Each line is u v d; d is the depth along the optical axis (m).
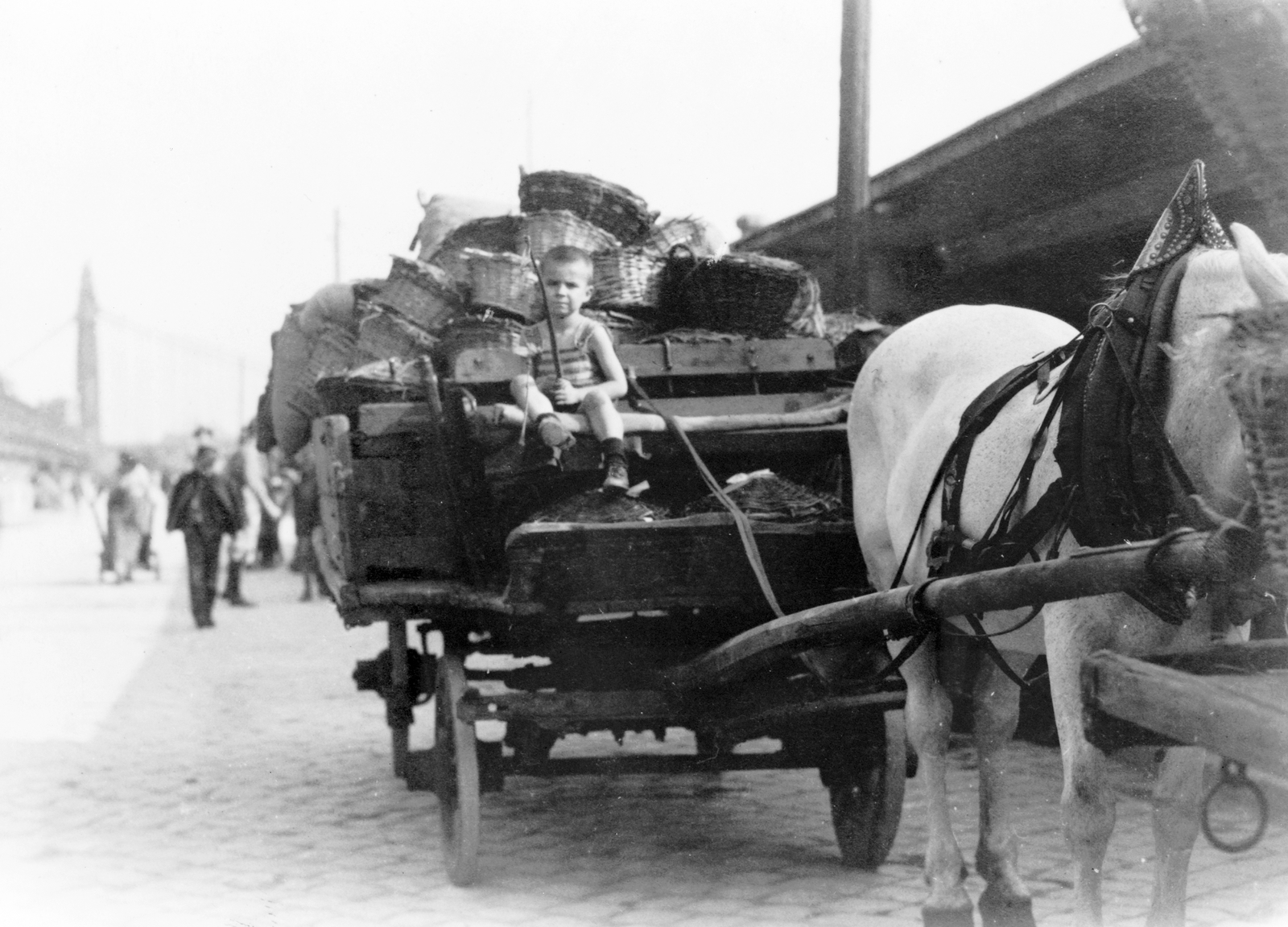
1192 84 2.70
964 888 4.55
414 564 5.61
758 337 6.15
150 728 8.76
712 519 4.86
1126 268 4.61
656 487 5.62
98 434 44.66
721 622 5.48
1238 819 5.84
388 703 6.54
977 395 4.27
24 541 34.16
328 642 13.50
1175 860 3.65
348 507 5.55
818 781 7.04
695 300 6.23
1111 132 6.38
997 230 7.64
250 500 24.17
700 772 5.42
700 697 5.09
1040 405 3.90
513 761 5.40
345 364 6.88
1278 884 4.93
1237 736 2.48
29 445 53.09
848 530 4.98
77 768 7.53
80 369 39.94
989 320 4.63
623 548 4.83
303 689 10.41
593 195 6.48
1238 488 3.13
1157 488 3.35
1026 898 4.41
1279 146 2.63
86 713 9.33
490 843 5.88
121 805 6.64
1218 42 2.62
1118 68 5.79
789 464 5.69
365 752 7.96
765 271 6.04
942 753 4.58
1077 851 3.56
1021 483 3.79
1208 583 2.96
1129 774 6.57
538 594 4.83
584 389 5.43
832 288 8.71
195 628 14.72
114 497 21.58
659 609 4.95
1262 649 2.99
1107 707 2.90
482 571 5.53
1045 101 6.27
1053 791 6.55
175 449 38.75
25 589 20.22
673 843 5.83
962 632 4.23
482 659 11.19
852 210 8.06
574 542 4.81
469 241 6.46
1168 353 3.26
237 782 7.14
